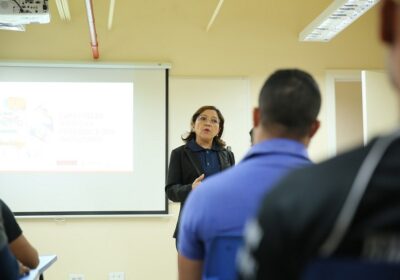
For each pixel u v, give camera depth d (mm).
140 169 4176
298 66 4363
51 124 4145
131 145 4188
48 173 4113
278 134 1064
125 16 4242
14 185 4078
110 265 4102
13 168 4090
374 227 496
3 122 4105
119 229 4137
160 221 4164
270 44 4348
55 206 4098
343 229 508
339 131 5324
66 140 4148
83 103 4180
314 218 528
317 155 4332
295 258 531
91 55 4207
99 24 4211
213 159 2799
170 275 4141
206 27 4297
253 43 4336
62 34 4184
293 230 535
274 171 1027
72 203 4109
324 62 4383
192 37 4289
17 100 4125
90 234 4109
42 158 4121
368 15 4438
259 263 558
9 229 1728
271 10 4371
